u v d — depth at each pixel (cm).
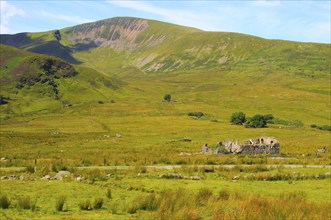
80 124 18400
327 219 2186
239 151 8012
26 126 17562
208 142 11412
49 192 3192
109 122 19175
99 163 5891
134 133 14662
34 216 2280
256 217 2095
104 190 3394
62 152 8356
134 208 2433
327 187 3906
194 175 4600
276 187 3872
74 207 2603
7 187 3397
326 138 13688
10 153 7956
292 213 2231
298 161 6488
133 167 5312
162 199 2547
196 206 2477
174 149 9212
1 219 2166
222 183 4034
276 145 8375
